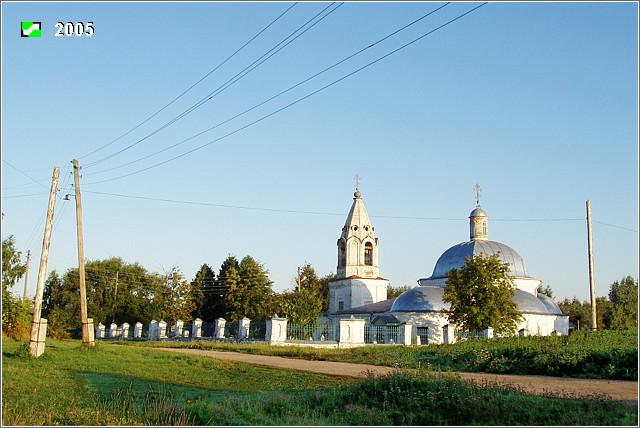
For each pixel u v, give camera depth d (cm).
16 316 4803
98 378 2458
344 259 7019
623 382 2519
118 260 9600
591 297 4431
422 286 6247
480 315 5034
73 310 8744
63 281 9306
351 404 1897
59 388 2148
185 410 1645
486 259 5238
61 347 3859
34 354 3138
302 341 4859
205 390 2241
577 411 1747
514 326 5103
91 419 1591
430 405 1825
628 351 2839
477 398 1811
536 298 6181
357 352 4122
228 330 5944
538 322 6003
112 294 9081
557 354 2977
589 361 2878
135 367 2933
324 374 2809
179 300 7781
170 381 2495
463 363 3341
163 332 6900
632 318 9031
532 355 3117
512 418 1717
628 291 9625
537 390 2214
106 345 4172
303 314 5462
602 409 1764
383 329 5341
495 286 5100
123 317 8994
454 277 5234
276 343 4816
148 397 1909
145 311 8812
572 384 2441
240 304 7988
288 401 1922
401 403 1866
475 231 6706
